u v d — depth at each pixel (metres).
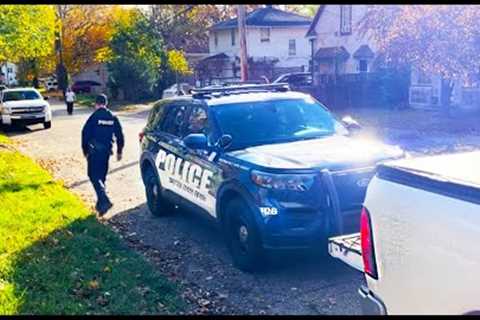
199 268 5.96
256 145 6.22
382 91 25.75
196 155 6.61
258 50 42.41
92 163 8.44
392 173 2.78
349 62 30.56
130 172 11.85
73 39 55.03
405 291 2.63
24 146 17.09
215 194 6.11
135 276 5.54
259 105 6.80
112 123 8.55
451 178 2.50
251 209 5.42
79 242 6.59
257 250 5.48
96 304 4.89
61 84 49.12
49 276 5.48
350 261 3.61
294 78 31.05
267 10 44.69
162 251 6.60
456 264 2.34
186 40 56.97
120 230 7.59
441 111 21.17
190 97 7.40
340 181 5.27
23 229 7.21
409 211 2.61
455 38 15.14
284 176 5.24
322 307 4.87
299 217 5.19
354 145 6.06
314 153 5.70
